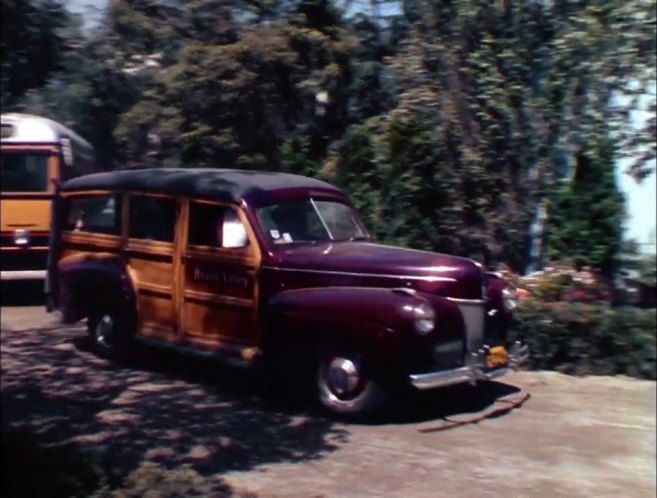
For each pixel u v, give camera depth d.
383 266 8.30
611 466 7.24
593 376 9.66
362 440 7.74
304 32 9.52
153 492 5.98
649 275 10.08
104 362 10.19
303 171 10.21
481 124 9.55
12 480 5.88
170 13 8.67
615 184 9.94
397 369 7.89
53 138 12.07
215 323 9.05
